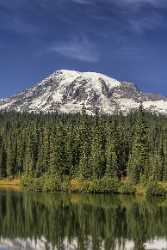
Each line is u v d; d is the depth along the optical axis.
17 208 104.81
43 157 185.62
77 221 86.75
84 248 62.88
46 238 69.94
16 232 75.00
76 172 173.50
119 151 177.88
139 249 62.59
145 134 170.38
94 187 153.62
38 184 159.62
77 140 178.12
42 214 95.62
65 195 143.00
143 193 148.50
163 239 69.69
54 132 182.50
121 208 107.62
